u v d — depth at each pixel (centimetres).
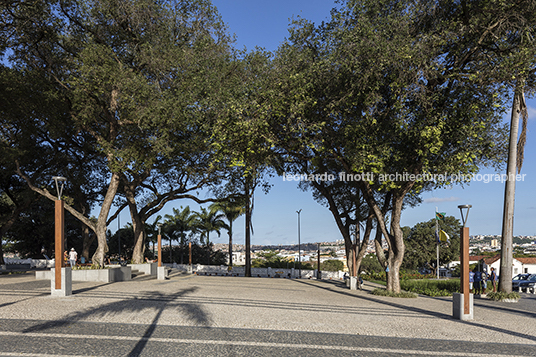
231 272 4716
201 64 2209
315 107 1720
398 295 1809
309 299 1554
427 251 6869
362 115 1619
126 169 2192
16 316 933
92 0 2211
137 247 2870
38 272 1997
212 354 676
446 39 1464
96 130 2805
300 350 722
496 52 1532
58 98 2355
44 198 4266
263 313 1097
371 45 1479
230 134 1748
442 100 1602
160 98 2116
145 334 801
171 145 2288
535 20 1423
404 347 772
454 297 1153
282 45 1836
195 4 2389
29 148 2916
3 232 3516
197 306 1163
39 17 2122
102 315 977
